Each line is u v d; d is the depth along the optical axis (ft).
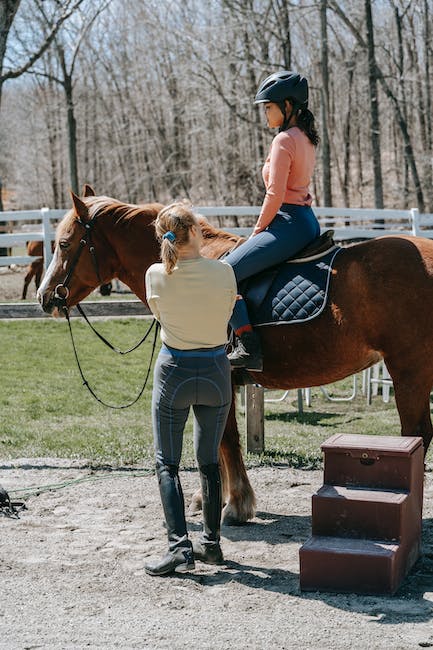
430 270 14.93
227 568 14.92
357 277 15.24
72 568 14.92
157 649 11.44
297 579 14.28
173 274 13.78
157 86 120.98
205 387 13.96
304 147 15.92
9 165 188.75
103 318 46.55
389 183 139.44
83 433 27.76
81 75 132.05
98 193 140.26
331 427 29.94
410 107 117.70
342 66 105.70
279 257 15.89
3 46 63.31
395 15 105.40
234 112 86.53
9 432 28.04
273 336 16.06
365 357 15.62
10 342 42.27
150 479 21.27
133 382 37.01
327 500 14.06
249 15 83.82
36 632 12.09
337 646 11.44
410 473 14.12
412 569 14.62
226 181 102.22
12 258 42.70
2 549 16.01
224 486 18.02
